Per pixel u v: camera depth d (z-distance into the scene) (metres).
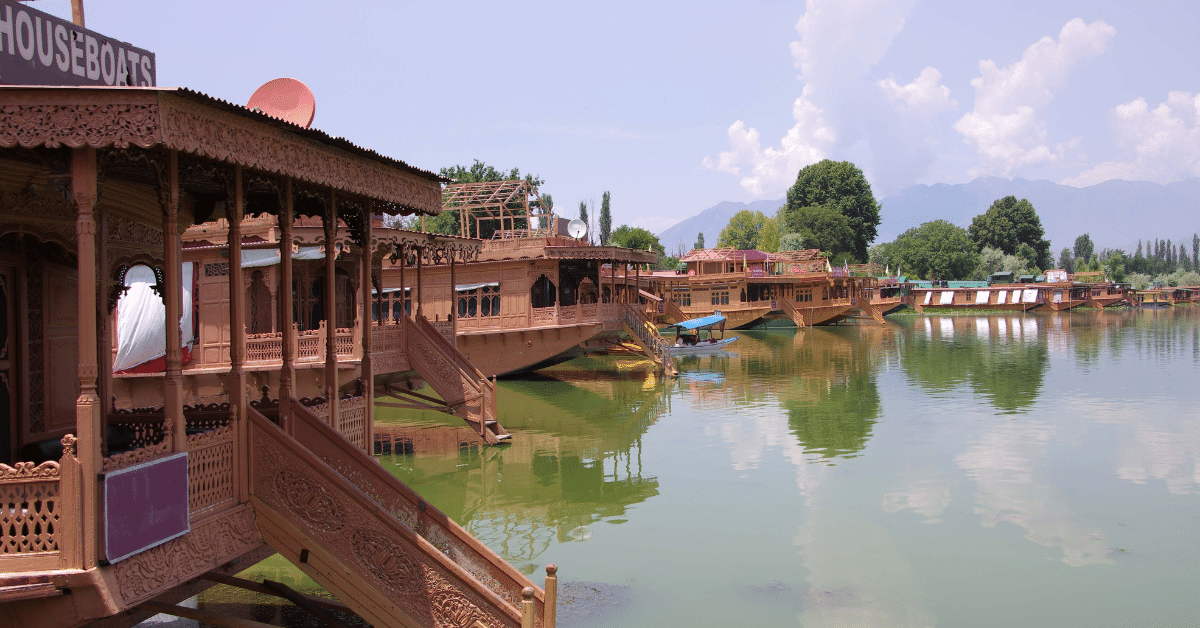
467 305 33.72
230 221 7.29
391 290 33.78
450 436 22.53
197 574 6.61
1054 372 35.56
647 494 16.53
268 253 20.94
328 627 9.91
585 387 32.41
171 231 6.54
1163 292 111.06
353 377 18.30
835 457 19.59
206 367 18.78
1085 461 18.92
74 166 5.66
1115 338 53.62
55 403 8.74
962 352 45.62
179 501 6.41
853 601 11.09
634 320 36.28
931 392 30.08
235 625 8.16
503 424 24.28
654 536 13.88
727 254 70.25
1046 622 10.38
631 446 21.05
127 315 19.19
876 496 16.25
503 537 13.86
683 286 66.56
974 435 21.97
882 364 39.94
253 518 7.41
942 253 117.62
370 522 7.37
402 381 22.20
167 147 5.69
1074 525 14.34
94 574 5.53
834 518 14.83
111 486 5.68
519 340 32.84
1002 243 131.00
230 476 7.26
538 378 35.16
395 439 22.19
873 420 24.44
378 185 8.84
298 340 18.05
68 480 5.55
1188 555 12.78
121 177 8.58
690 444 21.28
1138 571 12.12
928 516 14.88
